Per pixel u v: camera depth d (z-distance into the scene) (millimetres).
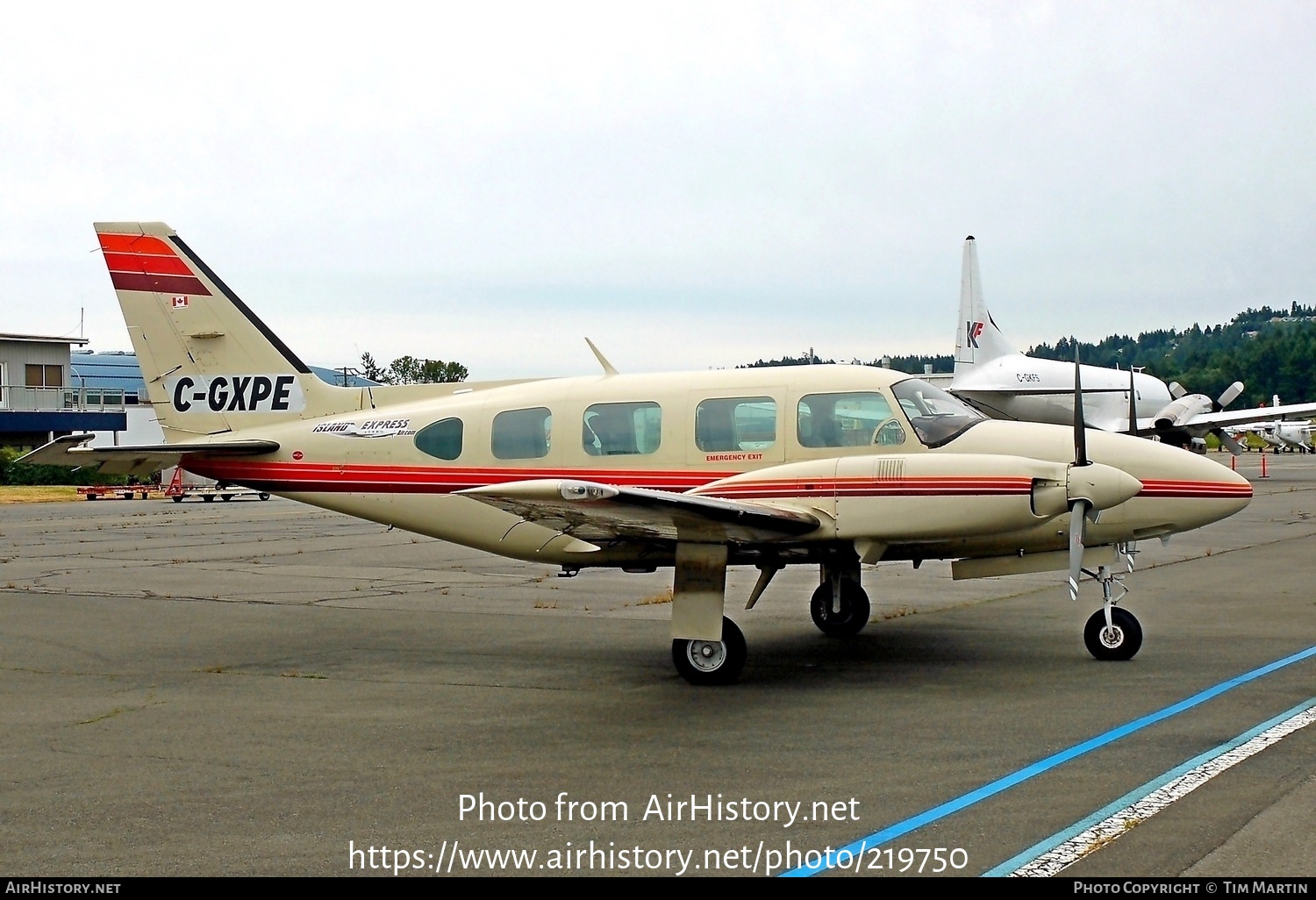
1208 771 6043
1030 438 9602
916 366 63094
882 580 15695
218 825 5621
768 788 6039
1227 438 44125
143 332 12430
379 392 12016
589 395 10820
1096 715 7457
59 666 10062
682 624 8812
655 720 7715
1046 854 4914
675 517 8062
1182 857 4828
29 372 49688
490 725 7656
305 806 5898
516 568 18438
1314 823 5195
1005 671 9133
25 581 16562
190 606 13844
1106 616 9500
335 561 19562
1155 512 9391
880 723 7430
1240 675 8664
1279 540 20578
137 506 37969
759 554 9758
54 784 6348
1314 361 148625
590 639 11242
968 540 9469
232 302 12297
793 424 10023
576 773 6438
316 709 8258
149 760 6859
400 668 9820
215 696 8727
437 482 11180
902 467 8766
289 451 11758
